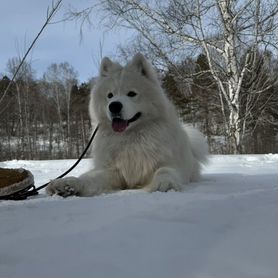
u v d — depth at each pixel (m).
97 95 5.00
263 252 1.49
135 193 3.81
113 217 2.27
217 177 5.80
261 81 16.86
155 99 4.76
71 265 1.42
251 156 10.68
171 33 15.88
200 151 5.84
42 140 39.00
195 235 1.79
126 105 4.56
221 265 1.35
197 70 17.53
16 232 2.08
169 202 2.71
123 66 5.07
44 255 1.58
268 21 15.48
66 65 43.66
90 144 5.20
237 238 1.71
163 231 1.86
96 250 1.61
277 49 15.66
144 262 1.42
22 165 10.01
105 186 4.43
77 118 42.06
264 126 21.06
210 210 2.31
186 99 19.22
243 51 16.20
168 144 4.70
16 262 1.51
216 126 21.09
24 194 4.10
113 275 1.30
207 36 15.91
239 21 15.53
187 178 5.04
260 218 2.08
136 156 4.61
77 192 3.97
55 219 2.37
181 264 1.38
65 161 10.80
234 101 15.60
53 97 43.00
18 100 28.75
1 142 29.50
